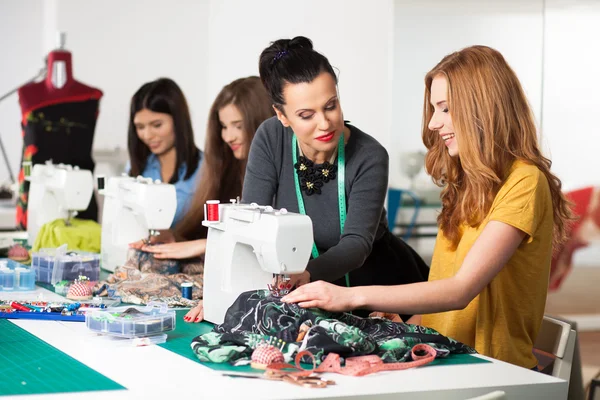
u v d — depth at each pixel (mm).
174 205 2775
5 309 2238
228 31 4559
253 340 1790
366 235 2209
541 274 2057
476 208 2037
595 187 4367
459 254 2102
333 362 1671
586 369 4363
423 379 1631
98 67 5172
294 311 1829
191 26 5344
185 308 2398
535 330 2115
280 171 2389
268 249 1899
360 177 2277
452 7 4336
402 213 4422
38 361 1731
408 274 2609
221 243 2127
